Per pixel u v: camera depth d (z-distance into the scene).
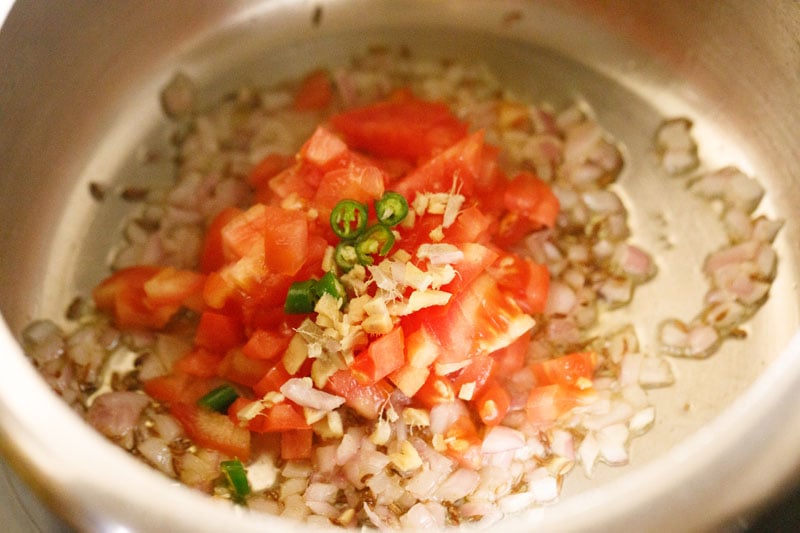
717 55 0.27
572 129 0.28
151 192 0.27
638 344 0.24
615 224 0.26
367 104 0.29
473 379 0.23
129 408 0.23
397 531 0.20
